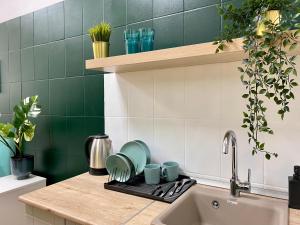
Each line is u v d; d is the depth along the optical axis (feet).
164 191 3.65
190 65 4.09
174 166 4.09
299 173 3.06
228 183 3.86
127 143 4.62
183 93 4.22
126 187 3.85
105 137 4.77
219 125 3.91
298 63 3.26
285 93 2.67
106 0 5.16
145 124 4.66
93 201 3.43
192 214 3.54
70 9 5.76
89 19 5.44
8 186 5.66
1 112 7.50
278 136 3.45
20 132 6.08
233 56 3.31
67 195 3.65
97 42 4.23
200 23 4.09
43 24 6.31
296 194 3.05
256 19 2.72
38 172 6.62
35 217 3.55
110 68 4.36
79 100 5.67
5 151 6.56
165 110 4.42
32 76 6.64
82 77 5.59
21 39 6.84
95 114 5.40
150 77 4.56
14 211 5.57
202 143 4.08
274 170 3.51
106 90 5.16
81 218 2.94
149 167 4.06
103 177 4.52
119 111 4.99
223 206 3.46
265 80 2.69
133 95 4.78
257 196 3.46
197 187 3.77
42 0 6.29
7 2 7.16
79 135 5.72
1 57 7.44
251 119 2.95
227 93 3.82
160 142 4.51
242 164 3.74
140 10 4.73
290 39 2.48
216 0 3.94
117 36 5.04
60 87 6.02
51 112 6.24
